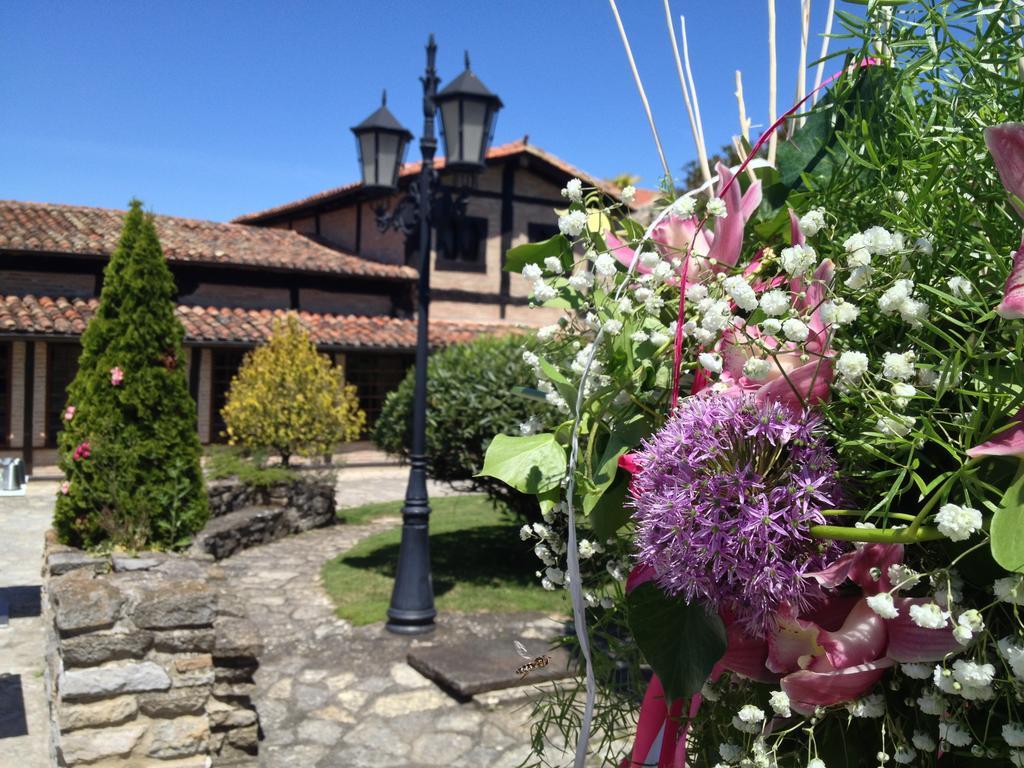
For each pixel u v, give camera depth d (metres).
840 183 0.87
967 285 0.68
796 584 0.67
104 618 3.75
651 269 0.88
